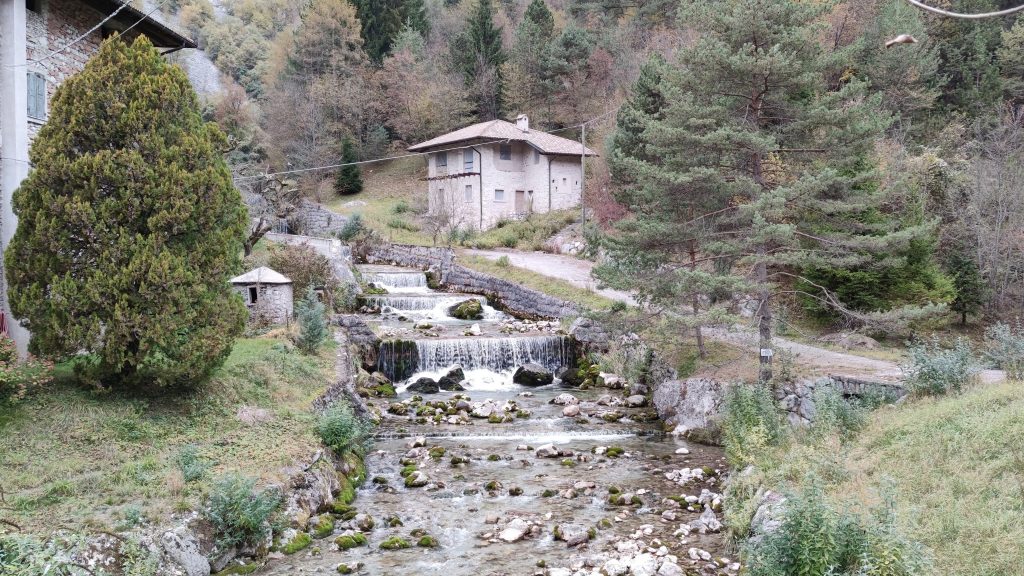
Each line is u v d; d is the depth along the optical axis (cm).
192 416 1399
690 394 2000
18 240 1318
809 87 1852
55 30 1775
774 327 2034
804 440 1374
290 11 9656
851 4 4034
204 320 1405
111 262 1309
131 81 1376
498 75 6353
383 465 1609
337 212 5153
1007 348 1694
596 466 1614
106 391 1355
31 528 921
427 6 8088
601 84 5716
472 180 4906
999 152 3170
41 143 1330
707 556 1098
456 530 1227
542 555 1123
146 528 961
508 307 3338
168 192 1354
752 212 1739
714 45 1784
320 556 1103
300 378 1778
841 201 1802
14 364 1330
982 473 1020
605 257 3309
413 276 3722
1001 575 793
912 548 796
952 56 4275
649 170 1856
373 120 6544
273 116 6144
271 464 1253
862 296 2409
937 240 2616
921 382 1497
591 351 2675
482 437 1866
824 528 828
